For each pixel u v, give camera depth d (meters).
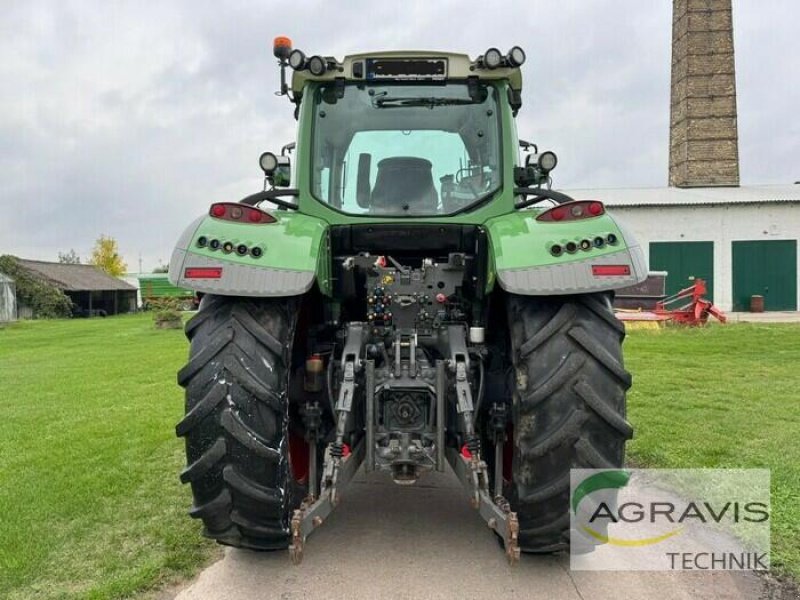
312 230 2.94
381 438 2.90
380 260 3.37
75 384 8.85
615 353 2.66
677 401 6.27
